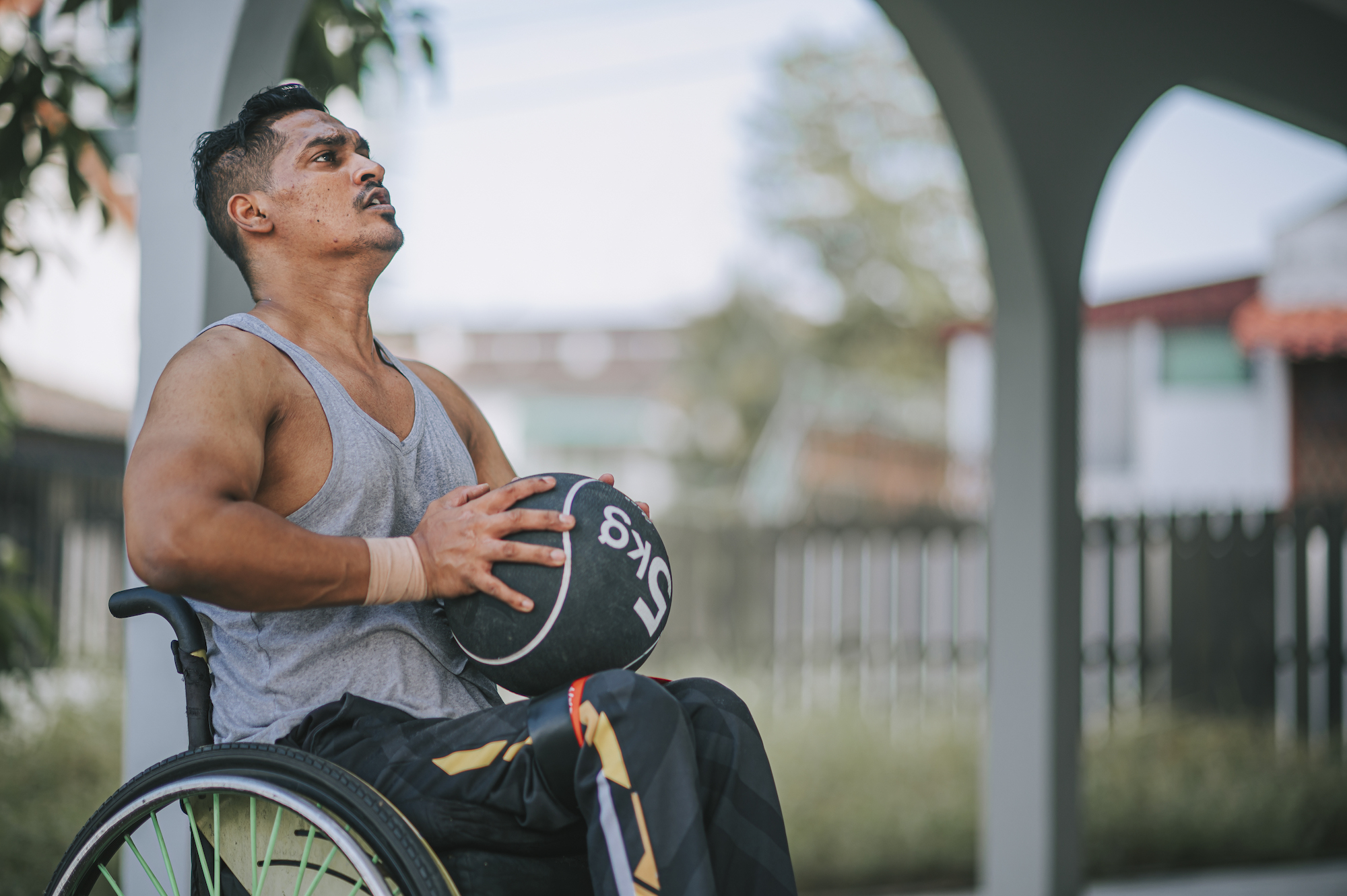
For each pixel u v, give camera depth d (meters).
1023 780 3.95
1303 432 12.52
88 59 3.87
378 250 1.75
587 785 1.41
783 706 7.20
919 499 15.47
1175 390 13.43
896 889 4.54
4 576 6.24
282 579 1.45
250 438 1.53
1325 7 4.55
